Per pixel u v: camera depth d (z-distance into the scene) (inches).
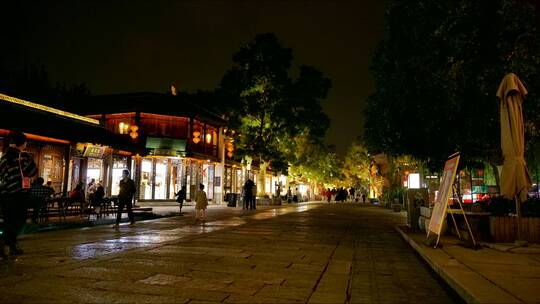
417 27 465.1
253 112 1198.3
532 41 385.4
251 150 1247.5
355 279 248.5
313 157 2066.9
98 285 210.4
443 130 477.7
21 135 289.3
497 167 485.7
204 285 217.0
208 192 1401.3
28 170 287.6
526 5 382.9
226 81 1200.8
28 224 492.1
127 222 609.3
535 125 405.4
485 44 402.6
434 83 435.5
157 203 1162.6
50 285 207.8
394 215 917.8
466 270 240.4
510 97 328.8
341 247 385.1
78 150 792.3
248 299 192.2
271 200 1318.9
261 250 348.5
